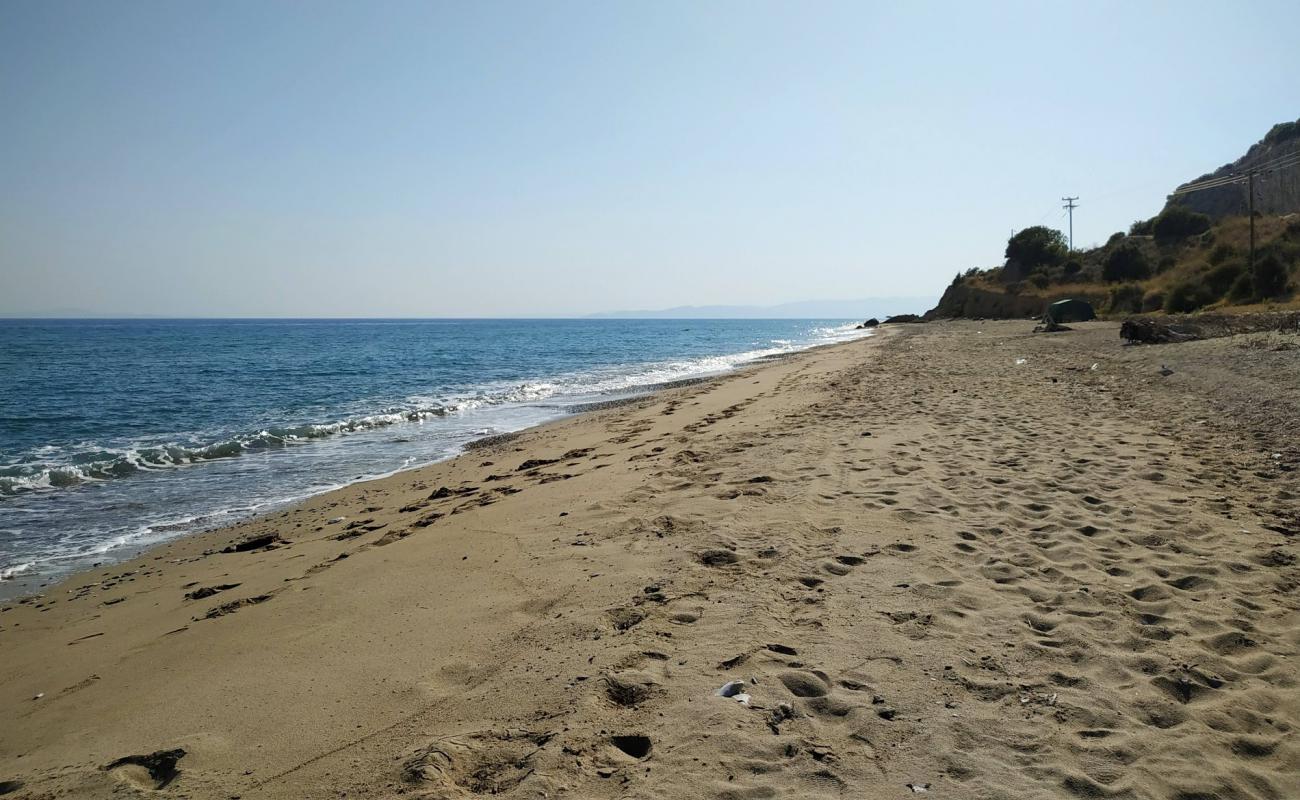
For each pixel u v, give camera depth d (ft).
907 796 8.21
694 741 9.30
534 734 9.59
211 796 8.77
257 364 122.11
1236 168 249.75
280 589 17.61
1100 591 14.10
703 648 11.86
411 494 29.76
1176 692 10.46
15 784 9.43
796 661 11.38
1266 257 118.42
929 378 56.80
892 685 10.66
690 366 115.14
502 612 14.03
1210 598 13.67
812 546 16.99
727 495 21.94
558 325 627.87
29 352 158.20
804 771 8.69
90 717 11.46
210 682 12.17
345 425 51.13
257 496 32.24
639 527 19.06
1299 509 18.93
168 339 245.04
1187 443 27.50
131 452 41.70
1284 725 9.60
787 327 506.07
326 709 10.80
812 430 33.65
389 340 244.22
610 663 11.40
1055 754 9.00
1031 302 202.28
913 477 23.44
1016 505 20.03
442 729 9.91
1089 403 39.24
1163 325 73.87
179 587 19.60
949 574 15.10
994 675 10.95
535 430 48.19
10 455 42.04
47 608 18.99
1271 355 47.42
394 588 16.24
